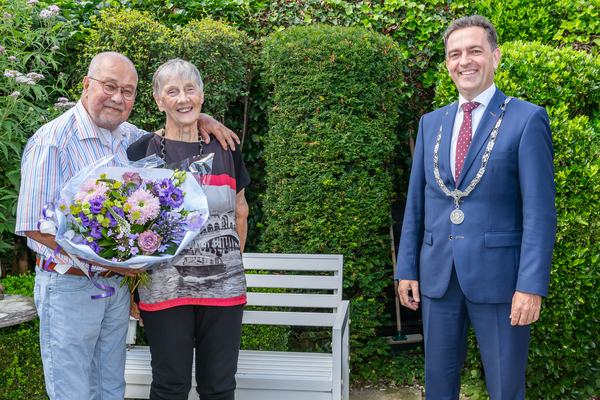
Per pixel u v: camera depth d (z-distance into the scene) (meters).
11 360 2.37
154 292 1.72
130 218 1.62
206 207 1.70
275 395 2.12
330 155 3.09
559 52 2.81
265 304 2.84
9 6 3.30
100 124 1.87
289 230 3.20
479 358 3.02
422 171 2.14
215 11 3.69
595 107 2.93
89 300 1.77
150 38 3.28
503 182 1.81
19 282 2.90
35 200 1.67
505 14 3.41
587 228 2.54
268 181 3.34
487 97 1.91
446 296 1.95
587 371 2.81
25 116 3.12
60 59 3.63
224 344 1.77
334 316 2.79
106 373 1.91
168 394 1.73
